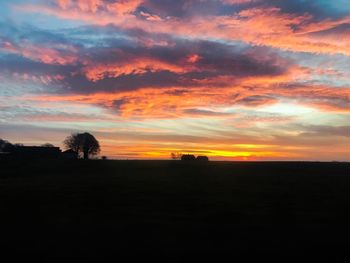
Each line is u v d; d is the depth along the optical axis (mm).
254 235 14945
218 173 50781
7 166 65875
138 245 13250
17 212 21609
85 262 11477
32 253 12242
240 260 11719
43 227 16375
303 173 49969
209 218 19609
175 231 15781
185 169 58094
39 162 72188
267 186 35469
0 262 11391
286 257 11945
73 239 14031
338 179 41531
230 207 23578
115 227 16594
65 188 34688
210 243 13602
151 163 71875
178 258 11906
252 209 22719
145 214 20891
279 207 23438
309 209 22703
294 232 15523
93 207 23641
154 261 11648
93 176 48438
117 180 42281
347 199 27016
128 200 26734
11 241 13602
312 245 13234
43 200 26859
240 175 47500
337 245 13211
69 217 19781
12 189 34250
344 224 17750
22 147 102125
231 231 15781
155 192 31234
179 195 29422
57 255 12062
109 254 12211
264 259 11781
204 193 30703
